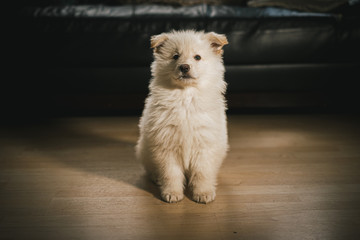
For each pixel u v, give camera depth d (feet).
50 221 3.96
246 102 8.20
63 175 5.31
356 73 7.89
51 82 7.99
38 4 8.69
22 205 4.33
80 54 7.79
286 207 4.25
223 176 5.24
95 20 7.79
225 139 4.91
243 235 3.66
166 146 4.48
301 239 3.58
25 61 7.84
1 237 3.64
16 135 7.36
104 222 3.94
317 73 7.91
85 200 4.48
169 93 4.55
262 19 7.77
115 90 8.09
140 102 8.20
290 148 6.41
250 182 5.01
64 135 7.37
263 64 7.89
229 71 7.91
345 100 8.13
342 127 7.61
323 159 5.84
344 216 4.02
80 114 9.05
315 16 7.80
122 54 7.80
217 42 4.84
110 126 8.01
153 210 4.22
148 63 7.90
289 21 7.67
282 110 9.19
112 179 5.17
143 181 5.10
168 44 4.80
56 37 7.69
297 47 7.67
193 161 4.60
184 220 3.98
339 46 7.65
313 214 4.08
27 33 7.68
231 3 9.37
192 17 7.95
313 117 8.49
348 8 8.03
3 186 4.90
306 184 4.91
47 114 8.99
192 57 4.62
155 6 8.73
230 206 4.31
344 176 5.15
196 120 4.43
